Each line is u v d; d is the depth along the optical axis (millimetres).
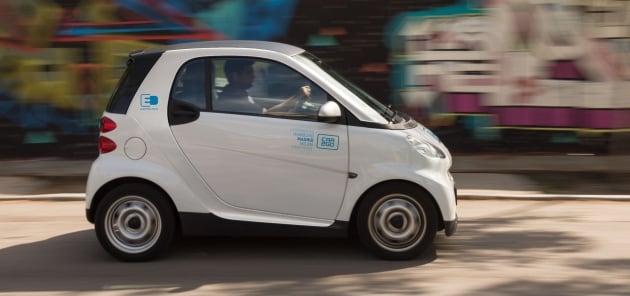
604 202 8625
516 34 10422
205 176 6203
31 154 10805
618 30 10297
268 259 6449
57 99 10734
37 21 10641
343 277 5945
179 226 6520
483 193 8922
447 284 5762
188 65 6285
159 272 6137
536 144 10609
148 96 6250
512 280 5855
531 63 10461
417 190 6180
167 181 6184
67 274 6145
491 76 10523
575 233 7262
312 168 6156
